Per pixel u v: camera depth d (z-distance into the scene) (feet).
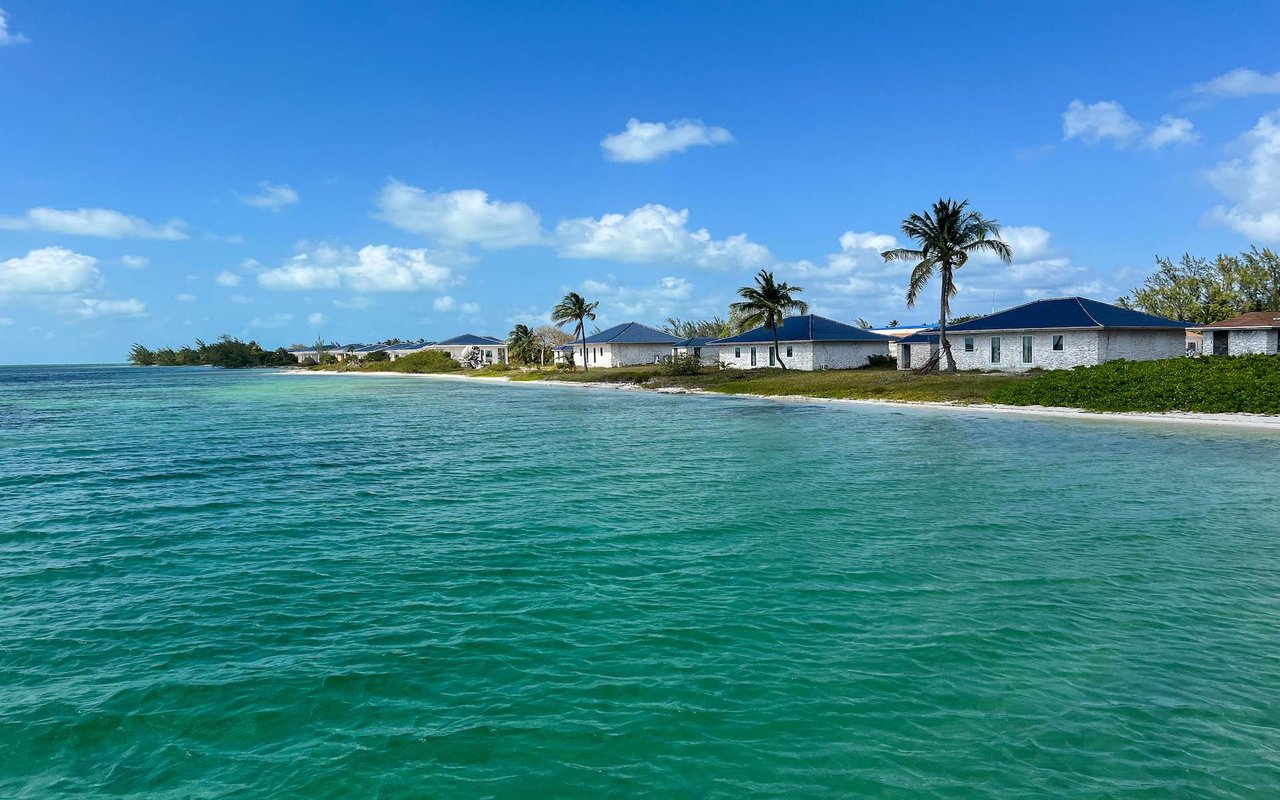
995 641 33.06
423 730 26.27
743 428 120.88
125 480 76.95
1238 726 25.93
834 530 52.60
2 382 380.37
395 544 50.31
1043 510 58.54
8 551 49.42
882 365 251.80
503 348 464.65
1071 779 22.99
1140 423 119.55
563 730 26.14
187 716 27.40
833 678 29.68
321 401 209.05
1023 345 189.37
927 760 24.09
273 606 38.55
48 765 24.43
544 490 68.80
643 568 44.06
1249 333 178.70
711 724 26.40
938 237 190.39
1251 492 65.00
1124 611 36.55
